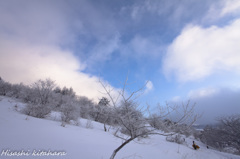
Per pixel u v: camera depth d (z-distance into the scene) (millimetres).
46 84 16625
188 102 2586
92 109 25406
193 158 9141
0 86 24984
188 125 2475
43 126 6652
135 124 2785
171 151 9305
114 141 7551
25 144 3791
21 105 14078
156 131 2738
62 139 5129
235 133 19047
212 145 21859
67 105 11453
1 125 4965
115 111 2850
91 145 5277
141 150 6895
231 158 14211
